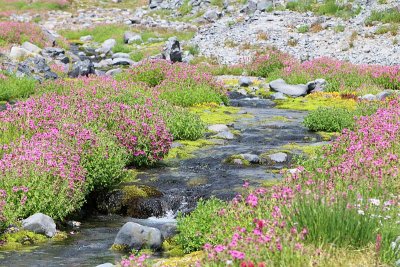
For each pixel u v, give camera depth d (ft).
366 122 49.32
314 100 83.76
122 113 50.34
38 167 36.83
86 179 39.81
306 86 89.25
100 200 41.16
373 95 80.23
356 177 31.76
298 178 33.94
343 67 96.78
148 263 25.79
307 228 24.97
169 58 116.37
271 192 31.53
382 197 29.45
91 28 161.17
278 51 110.11
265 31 131.44
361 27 123.44
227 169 47.60
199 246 30.58
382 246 23.82
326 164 38.14
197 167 48.34
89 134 42.78
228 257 22.31
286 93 88.48
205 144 56.18
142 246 32.12
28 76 88.02
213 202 33.30
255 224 26.78
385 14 126.31
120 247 32.30
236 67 109.70
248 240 23.08
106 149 42.45
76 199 37.42
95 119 48.98
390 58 106.42
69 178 37.04
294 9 146.00
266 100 84.64
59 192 36.68
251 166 48.67
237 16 153.89
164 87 77.97
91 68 100.94
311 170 37.63
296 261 22.02
